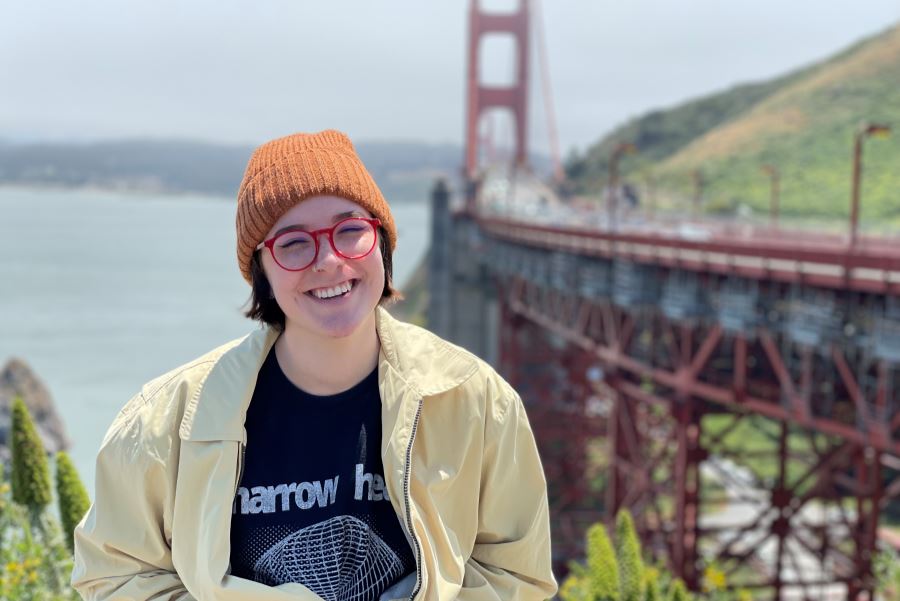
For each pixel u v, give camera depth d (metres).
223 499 2.22
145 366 63.72
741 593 14.92
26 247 185.50
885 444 12.95
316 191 2.26
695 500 19.55
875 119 82.06
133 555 2.37
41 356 67.50
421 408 2.33
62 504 4.59
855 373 15.38
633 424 23.20
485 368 2.43
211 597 2.19
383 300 2.55
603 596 5.31
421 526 2.24
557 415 35.50
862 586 17.73
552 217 53.31
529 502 2.51
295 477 2.30
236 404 2.28
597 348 24.55
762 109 100.88
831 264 13.41
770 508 19.20
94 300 102.12
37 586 5.14
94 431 45.16
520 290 37.75
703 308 17.89
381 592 2.34
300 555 2.28
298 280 2.25
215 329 81.44
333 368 2.34
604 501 33.53
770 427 44.69
